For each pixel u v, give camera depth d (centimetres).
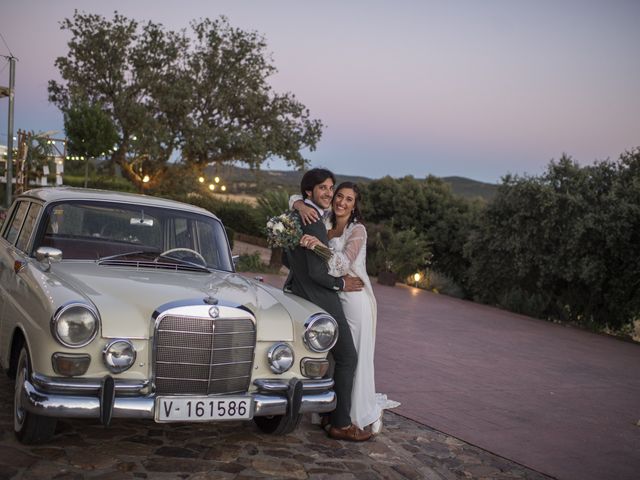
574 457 486
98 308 346
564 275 1664
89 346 338
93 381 338
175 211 489
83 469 346
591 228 1622
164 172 2952
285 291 459
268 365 388
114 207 466
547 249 1747
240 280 457
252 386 384
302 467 388
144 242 465
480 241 1906
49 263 392
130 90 2755
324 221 454
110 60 2702
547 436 532
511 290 1842
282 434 438
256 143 2697
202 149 2719
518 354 952
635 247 1588
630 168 1744
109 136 2009
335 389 443
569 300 1758
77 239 445
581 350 1118
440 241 2795
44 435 363
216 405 361
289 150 2848
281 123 2867
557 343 1164
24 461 346
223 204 3005
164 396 347
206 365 362
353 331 448
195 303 360
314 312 408
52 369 335
